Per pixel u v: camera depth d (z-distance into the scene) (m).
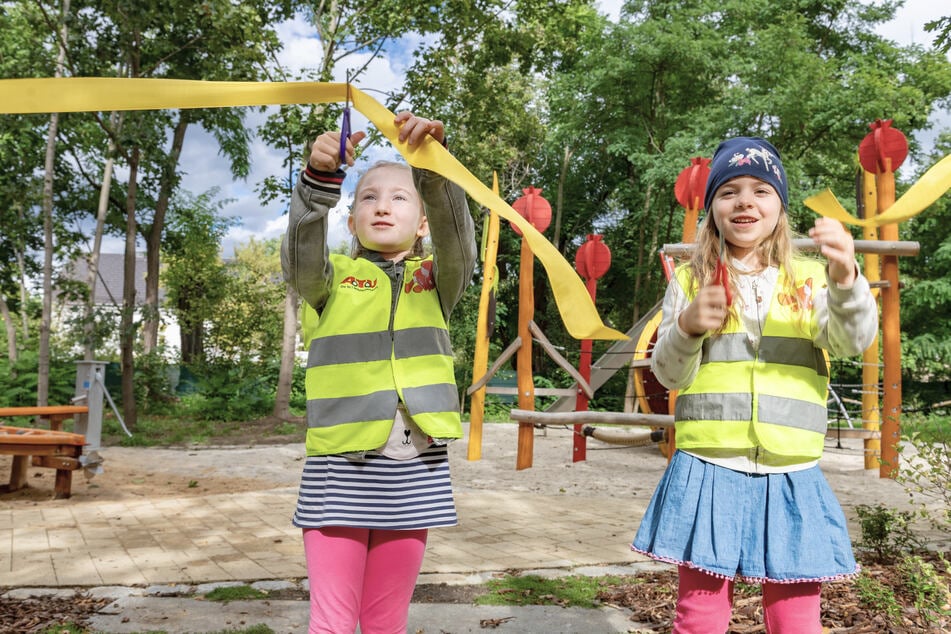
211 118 19.16
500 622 3.07
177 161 17.09
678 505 1.90
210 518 5.41
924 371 21.00
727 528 1.84
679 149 16.95
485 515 5.54
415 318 2.10
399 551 2.02
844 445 12.10
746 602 3.20
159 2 12.76
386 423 1.99
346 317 2.08
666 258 5.10
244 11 13.02
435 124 1.56
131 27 12.72
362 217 2.19
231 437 13.11
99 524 5.18
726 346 1.93
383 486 2.00
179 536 4.77
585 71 19.69
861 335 1.73
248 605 3.32
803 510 1.83
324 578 1.95
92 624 3.04
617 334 1.30
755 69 17.33
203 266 22.98
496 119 16.75
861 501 6.34
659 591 3.48
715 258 2.04
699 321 1.75
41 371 12.41
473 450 7.51
